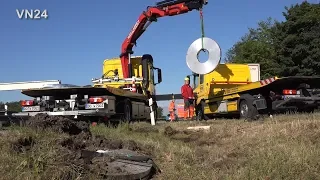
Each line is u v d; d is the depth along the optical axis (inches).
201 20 585.9
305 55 1373.0
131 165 223.1
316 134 293.6
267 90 561.3
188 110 753.6
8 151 200.7
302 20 1360.7
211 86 722.8
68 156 200.8
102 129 371.9
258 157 232.1
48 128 256.2
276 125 347.9
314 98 530.0
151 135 368.8
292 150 242.8
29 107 497.4
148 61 694.5
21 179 171.6
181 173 223.0
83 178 185.9
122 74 708.7
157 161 253.9
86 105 479.2
